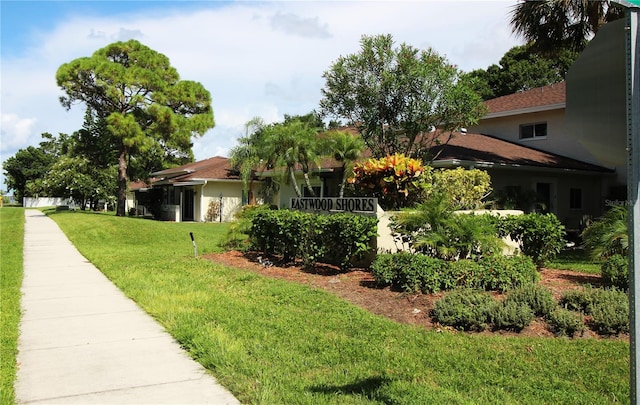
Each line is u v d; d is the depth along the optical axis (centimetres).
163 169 4600
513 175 1745
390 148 1609
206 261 1236
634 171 222
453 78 1477
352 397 432
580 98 254
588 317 646
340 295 810
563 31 1491
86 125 3728
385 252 998
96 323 703
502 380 469
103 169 4388
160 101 3178
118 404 434
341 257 1004
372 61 1481
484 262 788
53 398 448
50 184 4347
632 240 223
